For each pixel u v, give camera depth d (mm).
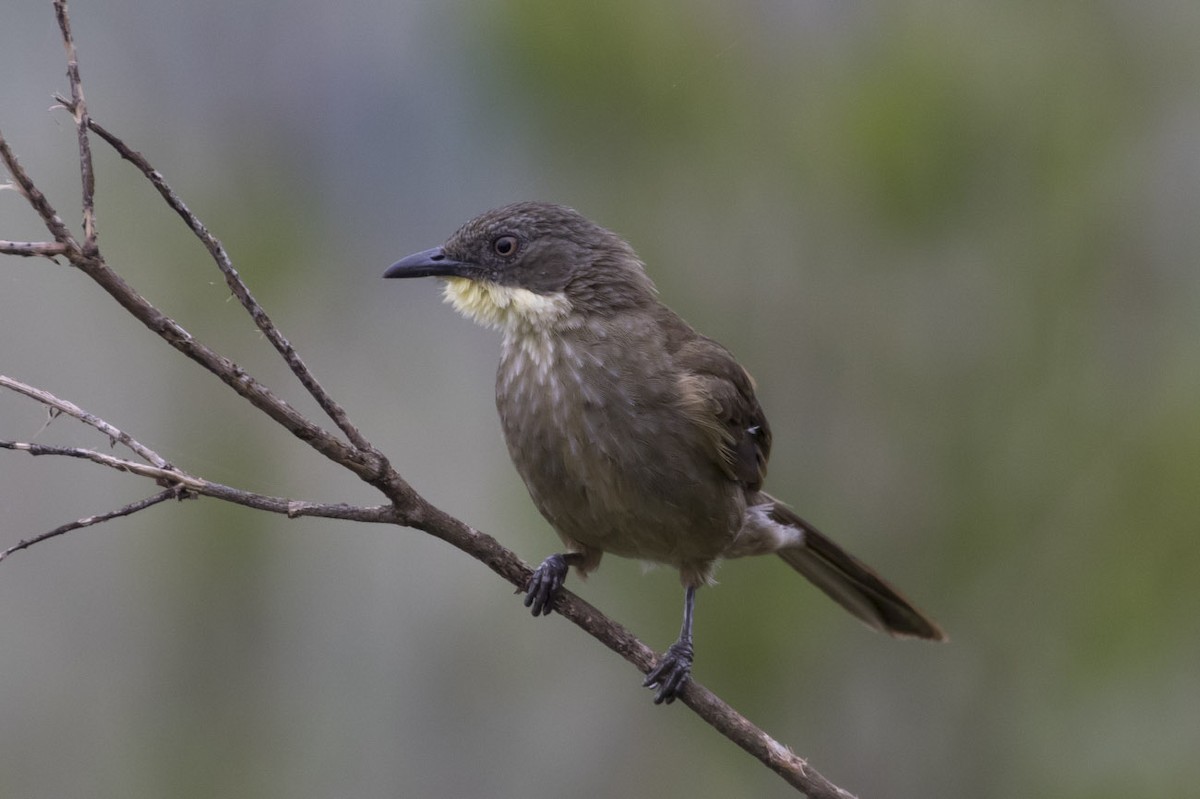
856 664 11008
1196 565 10500
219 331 12750
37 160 13133
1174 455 10562
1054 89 10977
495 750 12727
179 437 12594
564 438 9297
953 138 10680
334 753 12586
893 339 10867
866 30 11219
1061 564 10805
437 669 12969
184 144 13312
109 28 13688
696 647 10852
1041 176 10867
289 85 13781
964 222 10836
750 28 11359
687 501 9336
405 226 13664
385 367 13719
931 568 10867
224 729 12297
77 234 12805
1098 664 10617
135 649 12562
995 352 10812
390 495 7258
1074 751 10727
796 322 10984
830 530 10820
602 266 9695
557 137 11430
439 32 12852
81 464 12969
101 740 12391
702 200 11141
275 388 12914
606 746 12531
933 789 10914
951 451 10836
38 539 6242
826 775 10914
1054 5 11117
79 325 12953
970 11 10969
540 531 11297
